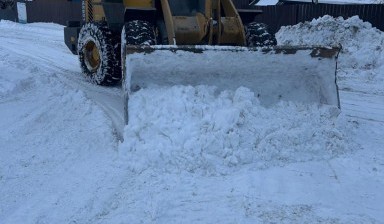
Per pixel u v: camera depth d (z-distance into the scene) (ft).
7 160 14.05
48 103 20.59
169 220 10.58
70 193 11.91
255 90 16.67
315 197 11.86
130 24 17.57
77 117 18.60
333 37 35.42
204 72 15.83
